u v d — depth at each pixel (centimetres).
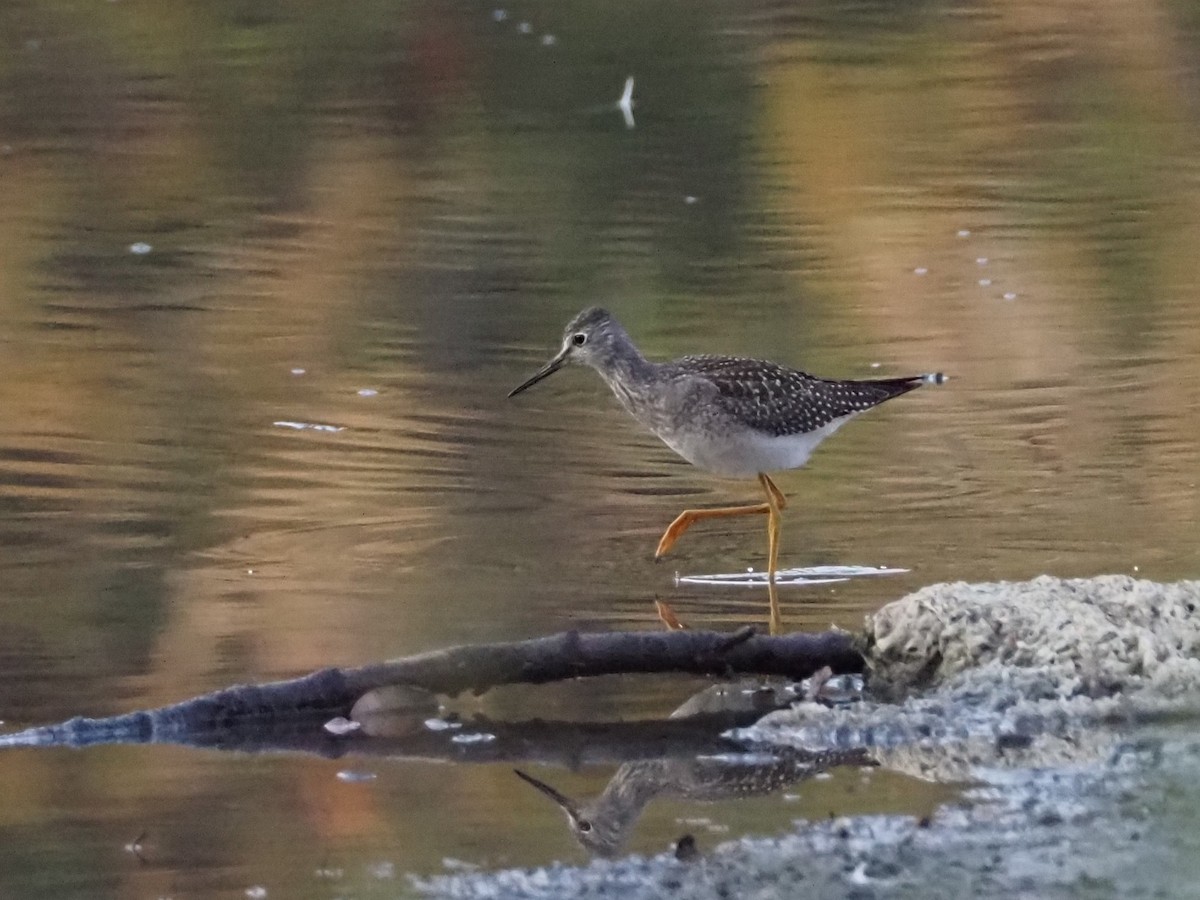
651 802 816
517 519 1202
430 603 1054
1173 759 842
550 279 1731
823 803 806
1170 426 1350
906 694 938
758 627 1013
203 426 1376
